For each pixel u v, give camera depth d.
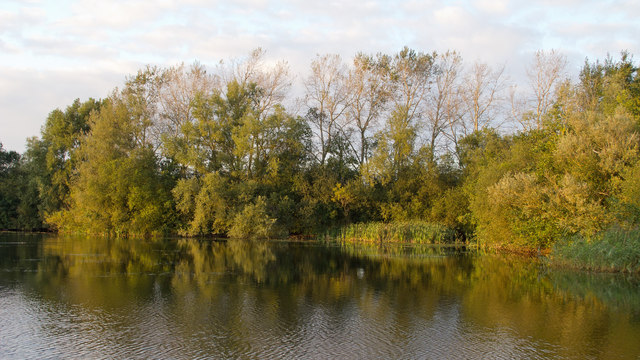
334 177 52.19
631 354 12.66
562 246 28.45
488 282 22.97
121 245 40.06
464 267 28.14
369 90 56.69
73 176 55.50
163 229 50.69
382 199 50.75
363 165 50.66
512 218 34.00
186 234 50.59
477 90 55.78
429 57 56.03
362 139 57.97
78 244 40.75
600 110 39.56
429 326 15.14
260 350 12.54
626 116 29.52
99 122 53.03
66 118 60.41
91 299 18.22
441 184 49.25
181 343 13.03
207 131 52.28
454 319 16.03
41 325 14.59
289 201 50.41
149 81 58.91
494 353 12.63
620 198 26.80
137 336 13.60
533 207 30.69
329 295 19.61
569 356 12.48
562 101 36.06
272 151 53.22
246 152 51.75
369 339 13.66
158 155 54.94
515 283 22.69
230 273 24.98
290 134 53.34
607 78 42.34
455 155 54.91
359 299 18.92
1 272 24.38
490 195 34.22
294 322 15.36
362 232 47.09
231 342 13.17
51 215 56.97
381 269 27.12
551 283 22.70
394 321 15.66
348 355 12.27
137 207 50.47
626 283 22.69
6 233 56.31
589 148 29.94
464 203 45.44
